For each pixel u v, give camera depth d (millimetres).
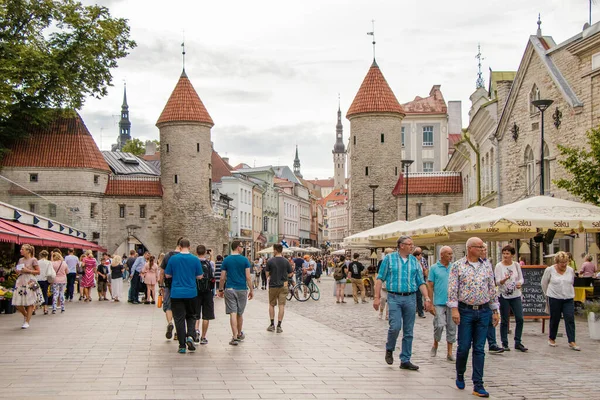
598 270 25609
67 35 55156
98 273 30266
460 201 61031
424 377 11172
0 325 18953
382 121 65125
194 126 67000
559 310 14852
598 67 26594
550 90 30703
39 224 35594
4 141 61094
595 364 12609
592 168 22938
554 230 21891
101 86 58062
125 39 58250
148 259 28156
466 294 10047
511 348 14742
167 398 9305
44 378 10742
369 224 64812
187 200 66562
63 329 17953
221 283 15227
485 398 9609
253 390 9922
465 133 47375
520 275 14523
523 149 34281
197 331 16078
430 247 43875
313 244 154875
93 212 63844
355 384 10500
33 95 53531
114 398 9273
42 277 22516
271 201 112250
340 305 28891
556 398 9648
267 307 27391
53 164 61500
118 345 14734
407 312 12031
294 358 13055
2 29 52250
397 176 65188
